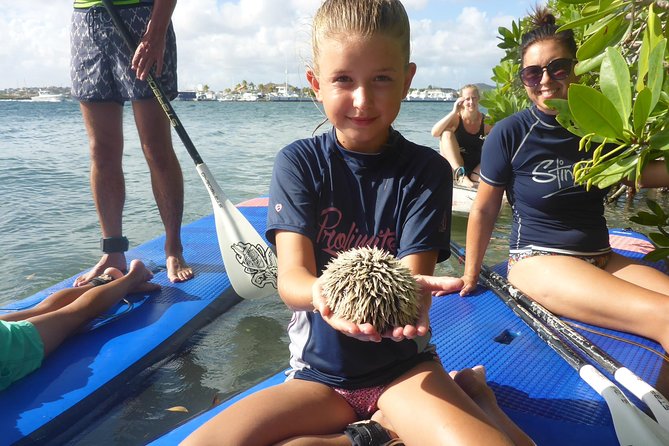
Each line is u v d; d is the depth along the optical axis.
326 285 0.72
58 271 2.00
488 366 1.25
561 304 1.40
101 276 1.63
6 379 1.21
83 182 3.55
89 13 1.65
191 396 1.28
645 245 1.94
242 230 1.63
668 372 1.20
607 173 0.97
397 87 0.87
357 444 0.82
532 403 1.11
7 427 1.10
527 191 1.44
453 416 0.79
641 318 1.28
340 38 0.83
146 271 1.70
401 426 0.83
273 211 0.94
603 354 1.20
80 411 1.18
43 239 2.35
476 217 1.54
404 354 0.90
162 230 2.50
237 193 3.35
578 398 1.13
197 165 1.65
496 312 1.52
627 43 1.28
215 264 1.91
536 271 1.44
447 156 3.12
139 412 1.22
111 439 1.14
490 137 1.47
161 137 1.74
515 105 2.66
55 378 1.26
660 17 1.13
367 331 0.67
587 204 1.43
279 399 0.85
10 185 3.43
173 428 1.17
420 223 0.92
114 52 1.66
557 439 1.00
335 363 0.90
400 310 0.70
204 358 1.43
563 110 1.03
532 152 1.42
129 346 1.40
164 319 1.53
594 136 0.96
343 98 0.86
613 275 1.38
